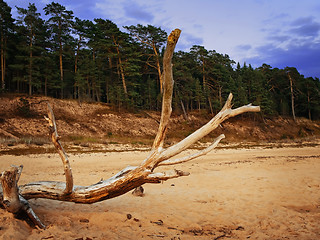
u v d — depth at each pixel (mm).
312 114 59688
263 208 5543
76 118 31844
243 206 5688
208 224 4512
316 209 5551
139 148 22203
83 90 38000
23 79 33875
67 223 3891
